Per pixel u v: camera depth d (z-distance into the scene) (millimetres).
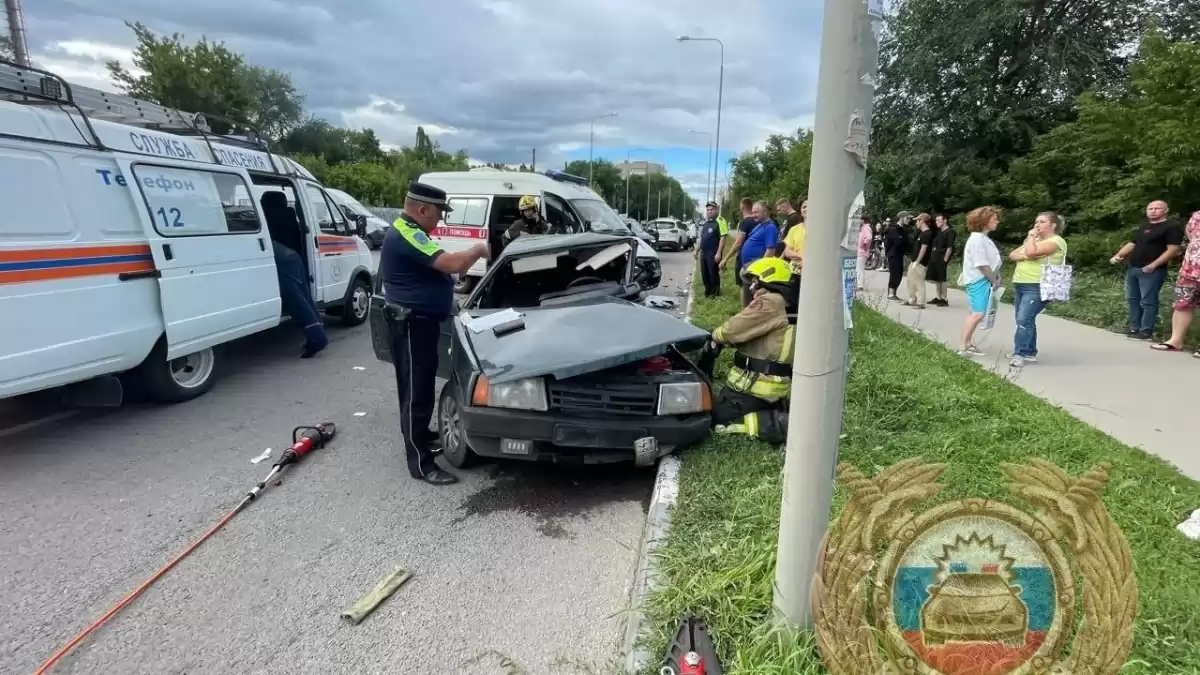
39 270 4285
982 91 19859
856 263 2078
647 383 4008
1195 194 11328
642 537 3473
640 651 2445
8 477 4211
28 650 2611
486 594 3029
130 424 5250
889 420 4535
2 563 3223
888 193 22172
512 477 4352
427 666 2543
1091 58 18281
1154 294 7953
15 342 4148
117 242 4898
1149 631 2336
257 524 3664
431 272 4137
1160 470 3781
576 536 3586
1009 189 18203
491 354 4109
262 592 3025
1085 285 11508
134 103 5984
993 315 7402
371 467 4488
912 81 21062
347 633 2738
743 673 2156
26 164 4246
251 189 6645
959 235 18859
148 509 3814
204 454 4652
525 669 2531
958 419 4586
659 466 4059
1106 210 12938
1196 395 5520
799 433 2170
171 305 5367
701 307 10016
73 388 5316
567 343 4082
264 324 6734
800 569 2246
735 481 3688
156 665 2541
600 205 12578
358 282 9539
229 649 2635
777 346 4289
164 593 3004
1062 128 16562
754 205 9992
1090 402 5312
